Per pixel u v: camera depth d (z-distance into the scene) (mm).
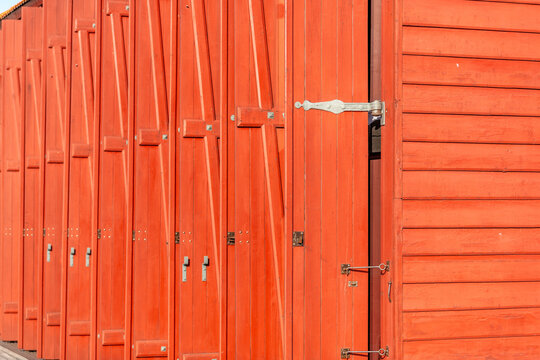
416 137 6098
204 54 7438
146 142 7832
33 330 9508
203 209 7430
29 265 9508
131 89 7879
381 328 6117
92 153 8633
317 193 6125
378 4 6250
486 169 6188
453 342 6102
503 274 6188
